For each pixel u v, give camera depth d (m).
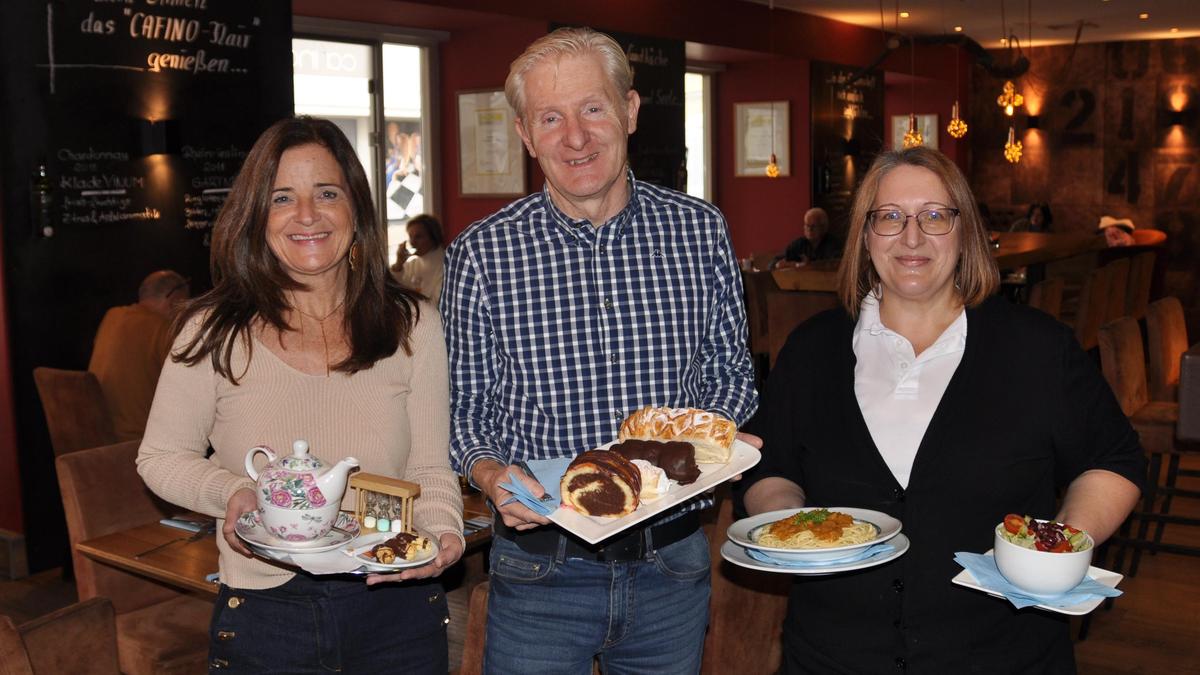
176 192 5.09
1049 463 1.73
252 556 1.71
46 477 4.70
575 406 1.95
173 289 4.57
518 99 1.86
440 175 8.39
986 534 1.70
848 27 11.79
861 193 1.81
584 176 1.82
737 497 1.99
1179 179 13.50
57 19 4.56
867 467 1.76
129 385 4.49
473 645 2.16
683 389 1.99
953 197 1.72
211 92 5.23
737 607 2.74
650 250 1.96
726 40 9.80
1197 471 4.82
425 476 1.87
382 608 1.80
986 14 11.19
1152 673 3.61
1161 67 13.46
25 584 4.61
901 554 1.64
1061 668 1.75
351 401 1.79
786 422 1.91
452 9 7.07
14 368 4.55
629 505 1.65
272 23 5.50
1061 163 14.29
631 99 1.90
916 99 14.73
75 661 2.04
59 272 4.64
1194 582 4.39
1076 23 11.96
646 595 1.91
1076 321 6.28
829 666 1.78
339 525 1.77
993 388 1.71
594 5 8.17
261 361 1.76
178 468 1.73
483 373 1.98
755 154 11.64
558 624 1.89
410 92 8.14
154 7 4.93
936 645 1.70
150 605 3.01
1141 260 7.91
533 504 1.66
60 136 4.61
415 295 1.90
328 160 1.76
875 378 1.79
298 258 1.73
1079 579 1.51
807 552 1.57
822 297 5.85
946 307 1.79
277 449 1.77
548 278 1.94
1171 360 4.52
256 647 1.76
